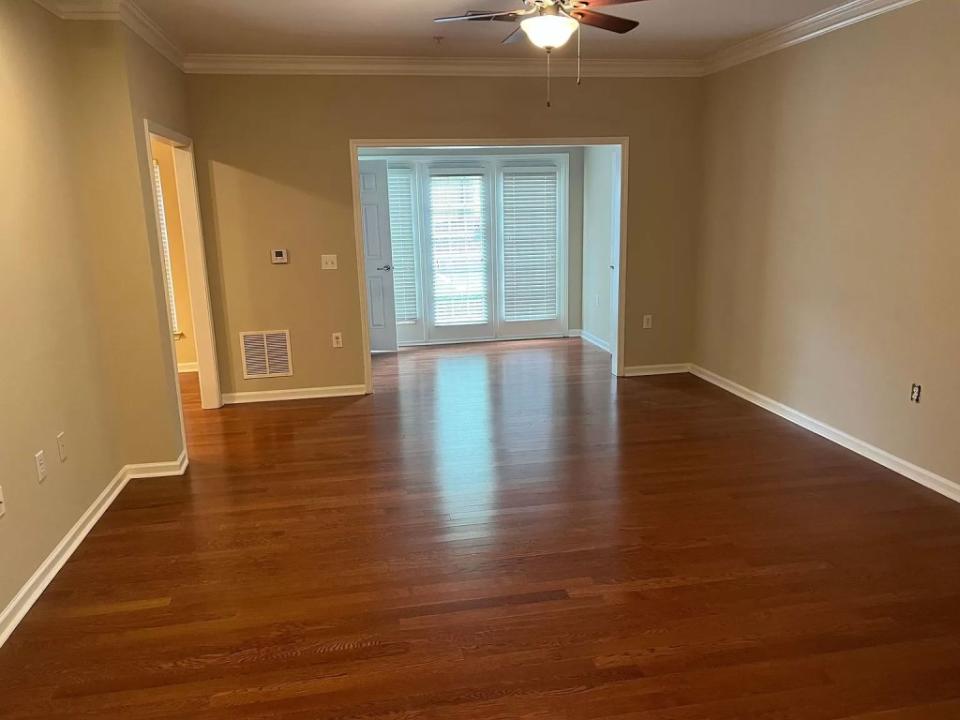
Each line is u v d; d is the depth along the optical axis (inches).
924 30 133.1
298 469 156.9
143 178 143.9
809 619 96.1
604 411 196.1
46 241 119.8
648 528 124.4
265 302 209.6
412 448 169.2
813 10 155.4
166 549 120.5
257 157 199.8
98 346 141.0
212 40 170.7
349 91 200.4
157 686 85.0
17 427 104.6
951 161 129.1
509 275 303.3
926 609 98.0
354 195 207.2
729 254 209.2
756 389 199.3
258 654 91.0
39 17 122.1
